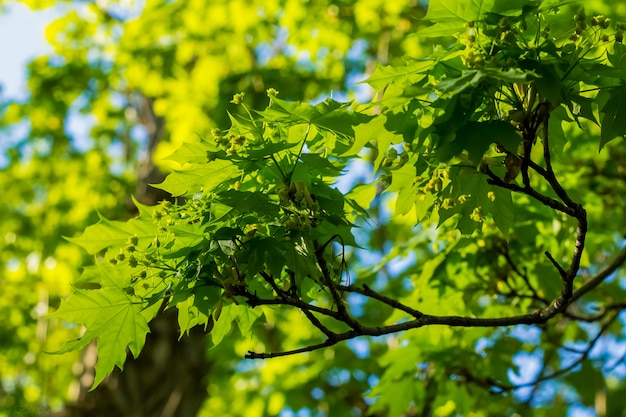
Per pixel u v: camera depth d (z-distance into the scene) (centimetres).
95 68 1406
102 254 1195
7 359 1428
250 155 364
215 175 377
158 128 1228
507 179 358
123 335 395
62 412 920
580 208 371
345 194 416
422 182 383
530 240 604
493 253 586
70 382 1466
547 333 654
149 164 1156
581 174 685
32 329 1428
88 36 1389
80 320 387
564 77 337
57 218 1484
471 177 391
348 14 1214
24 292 1464
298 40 1255
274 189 383
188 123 1133
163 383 931
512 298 622
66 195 1517
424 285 633
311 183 383
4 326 1427
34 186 1561
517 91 343
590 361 923
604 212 724
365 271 672
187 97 1227
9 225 1504
